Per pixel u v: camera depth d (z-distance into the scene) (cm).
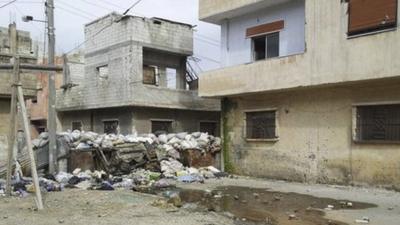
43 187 1146
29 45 1356
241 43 1692
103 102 2308
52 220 760
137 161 1555
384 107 1200
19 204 917
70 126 2697
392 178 1156
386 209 909
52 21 1469
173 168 1578
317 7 1273
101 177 1409
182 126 2411
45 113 3050
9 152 1002
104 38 2325
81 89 2492
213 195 1121
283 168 1476
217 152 1758
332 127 1320
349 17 1186
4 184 1131
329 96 1332
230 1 1605
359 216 834
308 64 1300
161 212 845
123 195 1064
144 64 2308
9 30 1301
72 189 1178
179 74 2478
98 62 2367
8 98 1307
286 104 1476
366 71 1141
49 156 1434
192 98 2403
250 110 1616
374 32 1128
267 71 1445
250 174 1602
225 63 1753
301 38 1451
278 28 1536
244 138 1636
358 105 1243
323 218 818
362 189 1207
